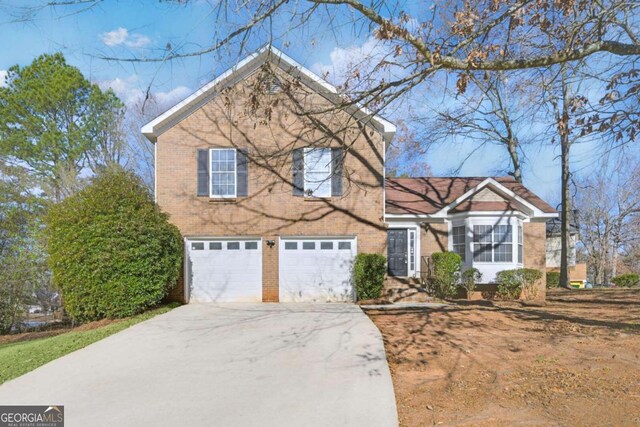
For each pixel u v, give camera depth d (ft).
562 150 51.03
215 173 49.11
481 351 25.63
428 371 22.57
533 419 16.25
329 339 29.37
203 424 16.96
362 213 49.42
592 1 21.65
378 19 19.58
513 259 52.03
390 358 25.09
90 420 17.66
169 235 43.29
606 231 117.19
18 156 75.66
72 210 40.01
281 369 23.47
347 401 18.79
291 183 49.16
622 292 57.77
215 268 48.70
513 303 47.29
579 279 106.11
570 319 34.58
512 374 21.36
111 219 39.81
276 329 32.94
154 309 42.60
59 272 39.24
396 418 16.99
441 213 54.34
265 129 49.14
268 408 18.33
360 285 47.91
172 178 48.65
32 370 24.57
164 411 18.33
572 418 16.19
